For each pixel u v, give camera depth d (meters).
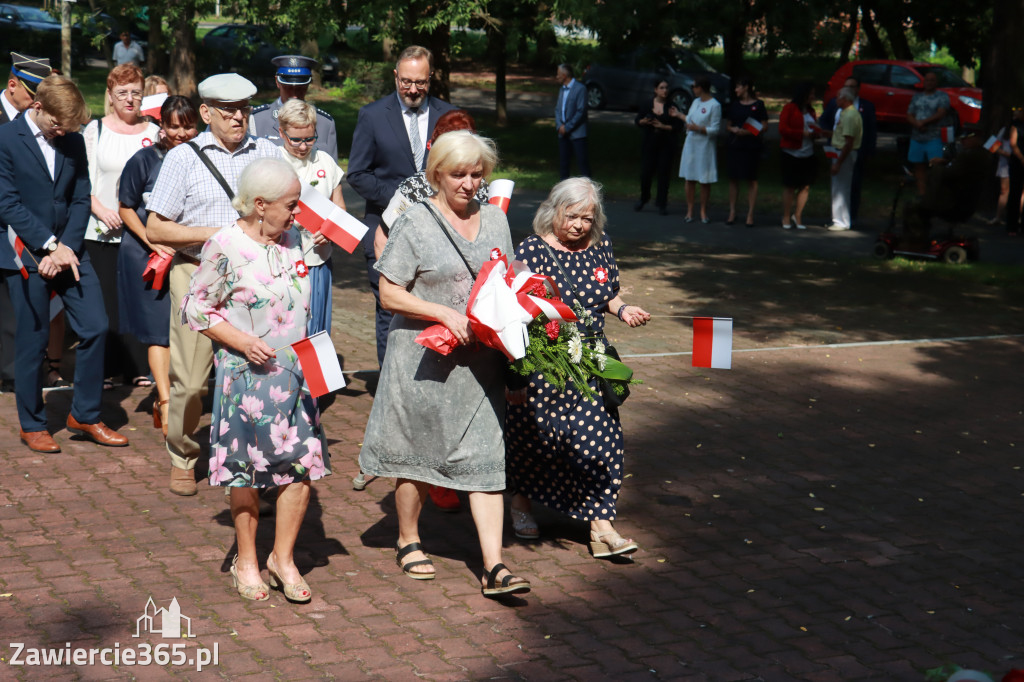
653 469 6.55
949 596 4.95
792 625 4.61
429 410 4.73
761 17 18.41
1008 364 9.31
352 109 30.19
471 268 4.72
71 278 6.43
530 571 5.11
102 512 5.58
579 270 5.21
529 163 22.98
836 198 16.39
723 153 25.89
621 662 4.25
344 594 4.78
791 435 7.25
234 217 5.64
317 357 4.38
